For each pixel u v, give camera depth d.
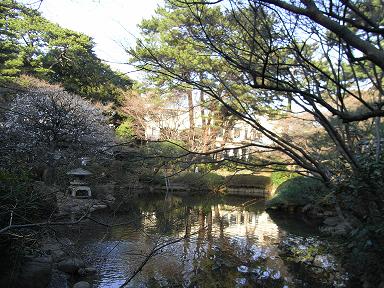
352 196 3.19
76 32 13.57
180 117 16.66
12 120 7.31
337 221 8.50
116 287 5.15
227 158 2.85
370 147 3.37
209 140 13.57
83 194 7.49
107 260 5.89
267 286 5.34
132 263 5.87
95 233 6.48
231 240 7.90
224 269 6.03
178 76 2.35
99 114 13.28
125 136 15.03
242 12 1.99
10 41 14.70
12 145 4.71
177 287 5.25
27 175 4.57
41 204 3.96
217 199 13.08
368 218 3.19
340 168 3.51
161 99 14.88
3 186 3.56
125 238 6.71
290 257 6.64
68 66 14.34
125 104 17.20
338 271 5.16
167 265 5.98
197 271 5.87
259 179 17.73
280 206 12.83
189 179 10.09
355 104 4.52
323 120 2.40
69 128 6.00
